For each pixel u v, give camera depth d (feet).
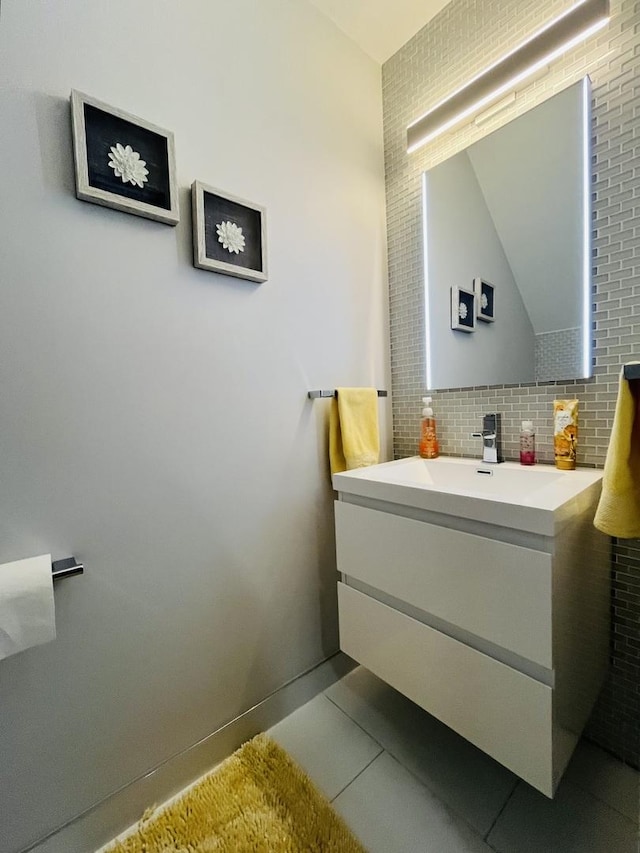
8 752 2.52
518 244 3.86
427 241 4.67
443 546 2.88
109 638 2.90
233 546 3.61
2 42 2.34
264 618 3.88
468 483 4.00
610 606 3.35
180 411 3.21
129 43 2.83
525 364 3.86
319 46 4.21
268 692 3.91
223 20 3.38
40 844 2.64
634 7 3.00
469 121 4.15
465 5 4.05
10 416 2.45
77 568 2.57
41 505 2.57
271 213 3.80
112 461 2.87
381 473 3.88
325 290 4.36
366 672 4.70
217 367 3.44
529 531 2.40
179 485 3.23
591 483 2.94
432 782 3.25
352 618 3.81
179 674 3.28
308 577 4.26
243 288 3.60
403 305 5.01
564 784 3.20
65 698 2.72
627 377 2.23
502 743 2.65
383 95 4.99
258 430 3.77
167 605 3.19
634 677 3.29
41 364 2.54
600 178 3.27
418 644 3.18
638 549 3.21
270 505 3.90
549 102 3.53
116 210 2.81
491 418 3.94
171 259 3.11
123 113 2.70
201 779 3.34
